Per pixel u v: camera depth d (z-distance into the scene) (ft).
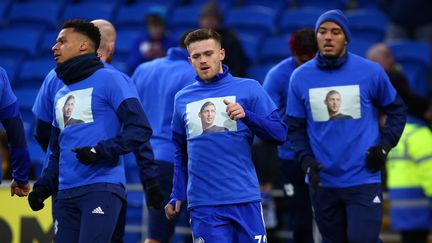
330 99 45.91
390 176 61.87
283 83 52.42
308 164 45.27
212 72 40.01
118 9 105.60
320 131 46.14
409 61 87.81
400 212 61.16
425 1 90.48
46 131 44.29
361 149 45.50
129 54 95.20
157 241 50.26
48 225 50.57
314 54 51.70
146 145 42.50
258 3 102.94
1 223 50.55
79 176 39.63
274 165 66.08
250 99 39.99
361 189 45.24
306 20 96.43
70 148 39.96
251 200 39.73
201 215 39.81
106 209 39.24
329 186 45.85
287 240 66.80
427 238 67.36
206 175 39.78
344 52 46.52
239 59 71.26
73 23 40.70
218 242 39.32
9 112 42.52
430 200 60.44
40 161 75.36
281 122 40.06
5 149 61.98
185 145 42.16
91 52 40.86
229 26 97.30
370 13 95.81
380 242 45.75
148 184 42.39
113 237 42.78
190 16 99.66
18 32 97.96
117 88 39.99
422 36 91.25
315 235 61.26
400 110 46.32
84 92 40.16
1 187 50.70
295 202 53.52
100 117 40.01
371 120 46.09
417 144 60.44
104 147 38.50
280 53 91.56
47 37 98.84
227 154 39.70
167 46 81.25
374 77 45.91
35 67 91.97
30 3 106.52
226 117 39.81
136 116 39.70
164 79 51.19
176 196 41.96
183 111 40.86
